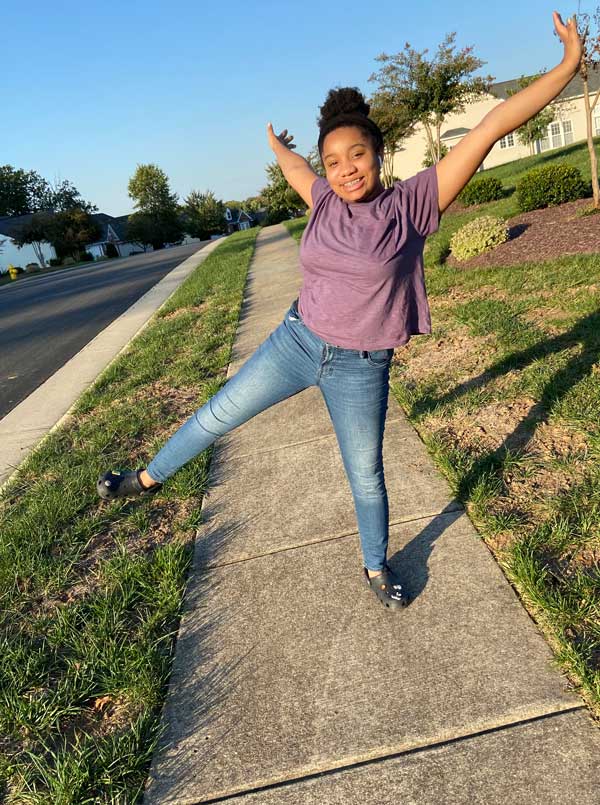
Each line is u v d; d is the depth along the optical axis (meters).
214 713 1.99
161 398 5.41
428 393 4.18
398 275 1.82
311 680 2.04
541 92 1.69
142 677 2.12
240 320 8.12
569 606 2.09
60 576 2.86
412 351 5.20
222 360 6.12
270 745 1.84
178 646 2.32
